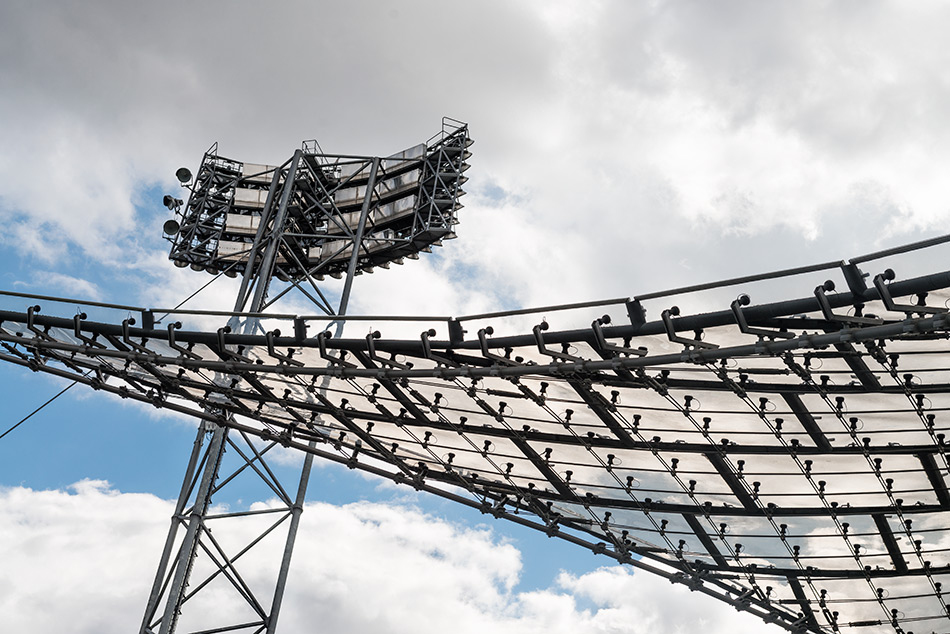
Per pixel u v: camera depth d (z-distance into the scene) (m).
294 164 49.41
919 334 22.98
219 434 39.41
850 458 29.72
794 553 35.31
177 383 34.44
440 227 52.81
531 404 30.36
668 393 27.55
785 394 27.00
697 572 37.72
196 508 38.41
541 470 34.59
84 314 30.58
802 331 22.92
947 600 36.38
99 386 35.44
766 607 38.78
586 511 36.72
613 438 31.31
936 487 30.41
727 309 23.03
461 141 53.81
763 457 30.61
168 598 36.84
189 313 29.77
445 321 27.11
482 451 34.72
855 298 21.42
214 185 60.34
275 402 34.25
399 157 55.72
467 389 29.34
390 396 32.06
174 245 59.22
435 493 38.06
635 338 24.72
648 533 36.81
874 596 37.22
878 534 33.44
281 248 57.88
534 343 25.91
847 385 26.00
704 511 34.06
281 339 29.05
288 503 39.91
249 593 38.81
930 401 26.45
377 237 55.72
